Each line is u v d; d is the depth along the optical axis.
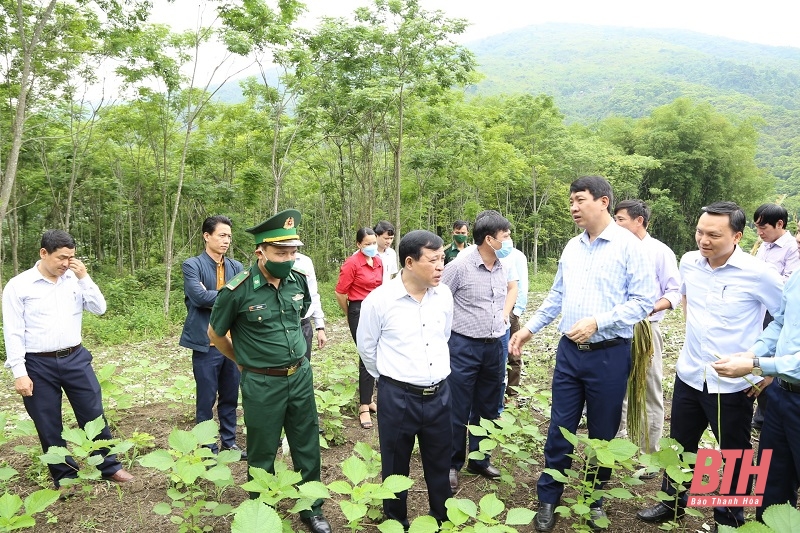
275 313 3.43
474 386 4.23
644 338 3.88
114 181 23.08
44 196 24.22
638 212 4.40
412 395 3.18
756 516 3.12
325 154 25.95
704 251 3.33
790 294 2.88
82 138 20.98
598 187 3.45
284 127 18.19
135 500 3.91
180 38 14.95
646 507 3.79
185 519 3.59
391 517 3.40
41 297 3.92
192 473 2.99
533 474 4.36
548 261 39.25
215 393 4.50
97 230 29.34
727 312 3.30
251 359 3.41
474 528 2.58
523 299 5.82
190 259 4.42
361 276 5.38
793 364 2.67
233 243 23.17
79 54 15.40
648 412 4.38
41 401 3.97
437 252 3.07
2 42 14.01
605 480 3.60
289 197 31.16
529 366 7.71
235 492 4.04
